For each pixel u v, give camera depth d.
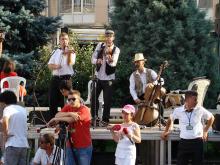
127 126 19.64
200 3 39.56
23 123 19.39
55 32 33.59
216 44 34.59
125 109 19.59
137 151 27.27
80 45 38.81
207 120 19.92
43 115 23.94
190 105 19.72
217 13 36.78
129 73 31.91
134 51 32.22
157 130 21.92
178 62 32.00
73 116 18.27
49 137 19.44
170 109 24.69
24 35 32.94
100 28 41.25
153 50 32.16
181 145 19.84
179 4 32.62
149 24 32.28
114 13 33.84
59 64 22.53
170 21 32.53
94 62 22.81
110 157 24.69
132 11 33.03
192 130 19.69
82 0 42.16
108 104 22.88
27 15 32.22
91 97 22.80
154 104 22.69
